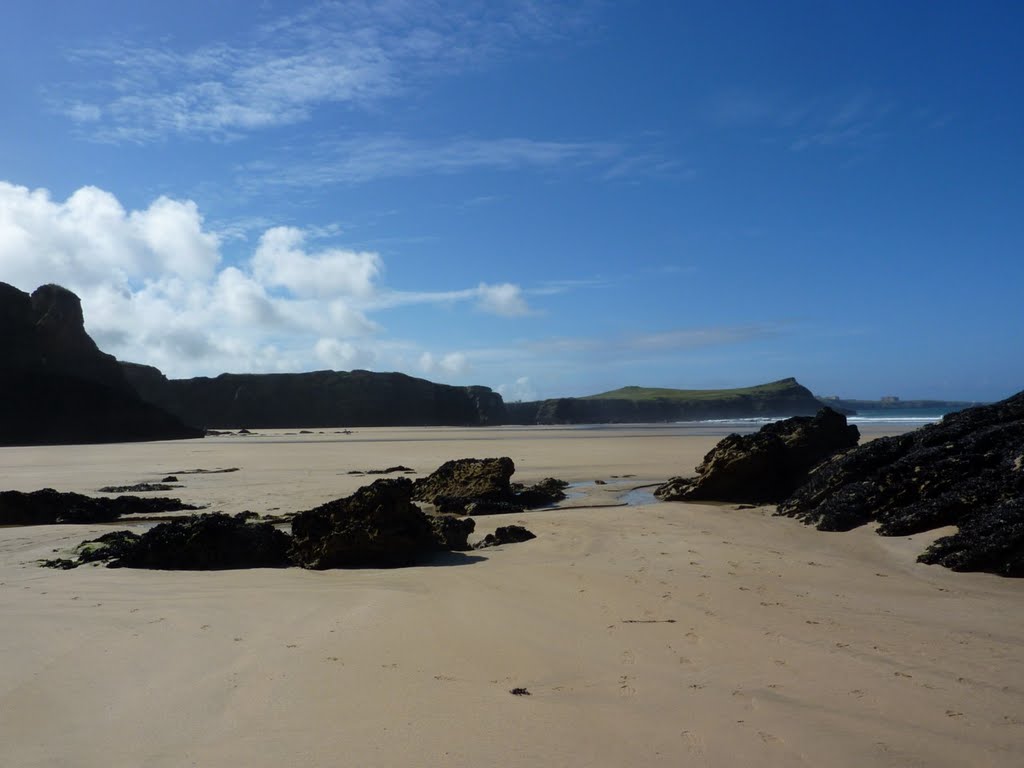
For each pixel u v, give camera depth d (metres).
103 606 9.59
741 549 13.69
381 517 13.34
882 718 5.79
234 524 13.90
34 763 5.01
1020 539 11.38
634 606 9.33
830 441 22.92
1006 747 5.27
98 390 79.94
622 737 5.42
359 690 6.38
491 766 4.96
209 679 6.66
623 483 28.64
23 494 19.86
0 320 76.88
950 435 17.06
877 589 10.44
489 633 8.18
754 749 5.23
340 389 155.00
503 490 23.03
